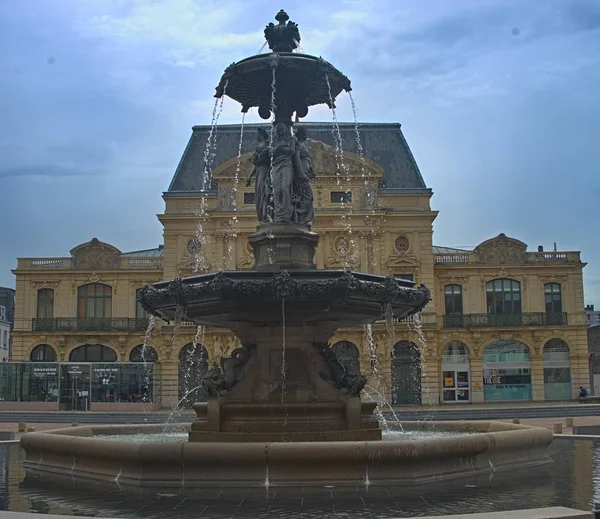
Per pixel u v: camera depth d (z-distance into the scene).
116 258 66.25
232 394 14.10
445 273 65.50
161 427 20.03
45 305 66.50
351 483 11.05
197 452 11.07
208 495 10.41
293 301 13.23
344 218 63.06
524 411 47.62
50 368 56.53
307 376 14.30
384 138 68.31
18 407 55.72
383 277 14.05
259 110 16.70
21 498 10.55
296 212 15.09
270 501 9.93
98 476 12.23
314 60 15.20
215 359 62.09
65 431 16.83
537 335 64.50
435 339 63.09
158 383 62.09
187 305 13.99
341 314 14.01
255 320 14.30
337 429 13.71
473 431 18.34
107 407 55.72
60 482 12.06
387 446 11.18
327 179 63.31
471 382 64.19
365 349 61.69
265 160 15.37
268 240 14.85
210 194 63.81
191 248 63.69
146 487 11.14
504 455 13.26
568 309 65.19
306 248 14.98
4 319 94.31
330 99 16.47
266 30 16.16
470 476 12.19
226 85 15.83
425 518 7.91
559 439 21.66
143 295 14.57
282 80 15.51
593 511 8.62
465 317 64.81
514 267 65.38
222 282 13.05
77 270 65.88
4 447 20.12
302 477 11.06
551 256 65.62
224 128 68.44
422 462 11.49
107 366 57.06
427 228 63.75
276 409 13.77
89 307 66.25
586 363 64.56
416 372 62.56
